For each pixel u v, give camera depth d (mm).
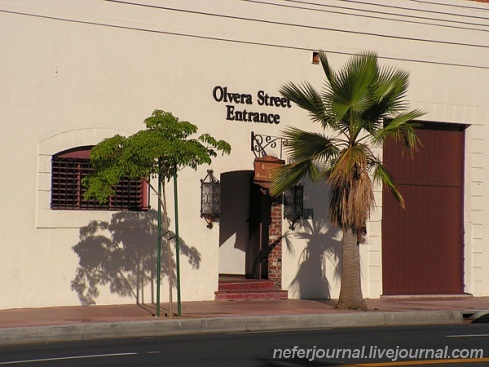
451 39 24656
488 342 15172
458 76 24766
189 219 21266
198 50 21484
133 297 20531
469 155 25000
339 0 23172
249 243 23578
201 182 21422
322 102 19922
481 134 25031
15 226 19234
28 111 19469
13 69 19328
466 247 25016
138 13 20766
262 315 18453
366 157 19500
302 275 22766
